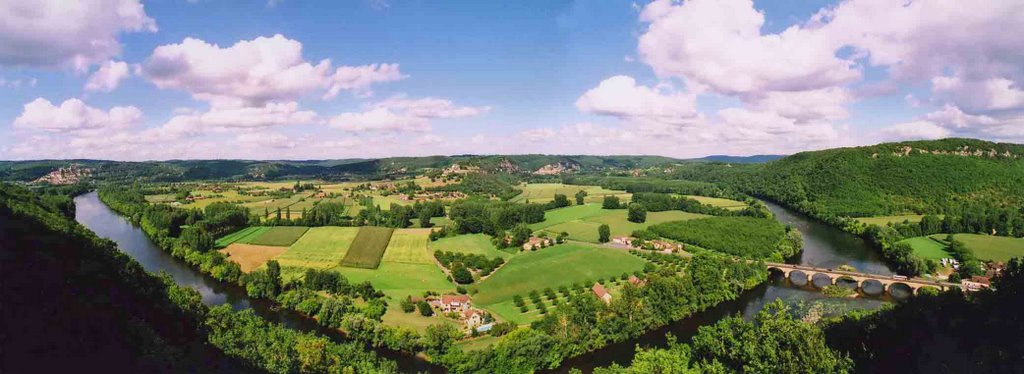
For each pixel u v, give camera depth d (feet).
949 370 185.88
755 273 518.78
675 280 430.20
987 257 587.27
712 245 648.79
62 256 336.49
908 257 562.66
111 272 336.90
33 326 211.82
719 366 210.59
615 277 488.44
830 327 276.41
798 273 564.30
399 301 433.07
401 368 315.99
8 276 254.06
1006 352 179.01
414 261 580.30
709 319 412.16
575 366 325.62
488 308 416.87
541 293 447.42
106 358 211.20
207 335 290.15
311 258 583.58
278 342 274.98
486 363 303.68
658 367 224.94
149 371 211.20
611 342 358.02
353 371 258.78
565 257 553.23
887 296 484.33
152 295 332.39
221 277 501.56
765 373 190.60
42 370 185.26
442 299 420.77
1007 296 205.87
